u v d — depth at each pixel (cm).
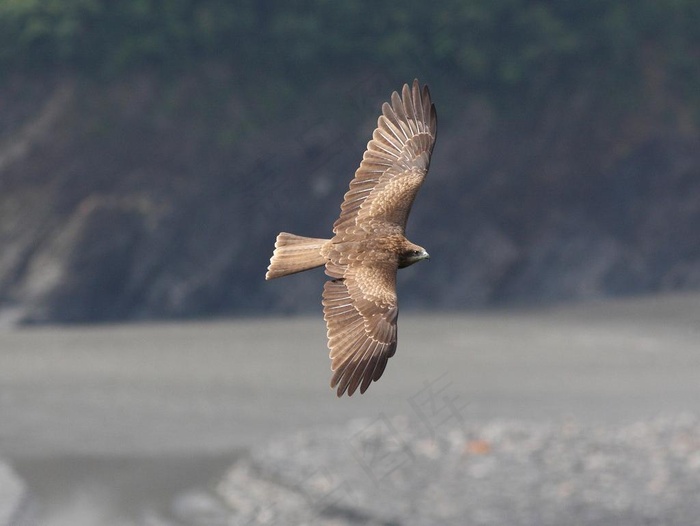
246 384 4644
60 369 5091
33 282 7631
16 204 7956
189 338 6419
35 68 8238
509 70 8544
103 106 8219
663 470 2805
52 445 3397
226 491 2822
